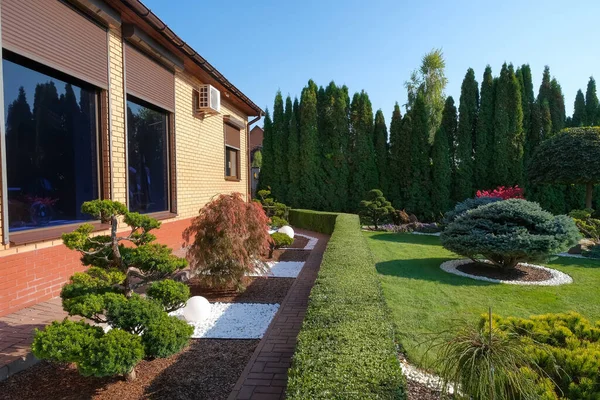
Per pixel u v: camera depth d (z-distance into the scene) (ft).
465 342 6.77
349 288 11.28
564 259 25.61
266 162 55.47
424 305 15.48
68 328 7.22
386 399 5.36
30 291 12.91
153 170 22.67
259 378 8.87
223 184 33.86
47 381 8.55
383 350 6.97
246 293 16.81
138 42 19.47
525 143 52.24
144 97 20.58
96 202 9.66
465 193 51.88
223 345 11.10
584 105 54.39
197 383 8.66
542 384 6.55
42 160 14.51
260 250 17.85
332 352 6.88
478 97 53.88
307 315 9.06
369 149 53.88
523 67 53.42
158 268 10.34
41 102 14.42
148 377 8.91
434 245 32.14
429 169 52.08
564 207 50.88
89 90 16.90
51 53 13.91
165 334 7.73
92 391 8.18
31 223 13.97
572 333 8.14
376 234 39.75
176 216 24.45
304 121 53.31
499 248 19.83
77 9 15.34
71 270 14.83
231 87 30.86
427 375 9.48
